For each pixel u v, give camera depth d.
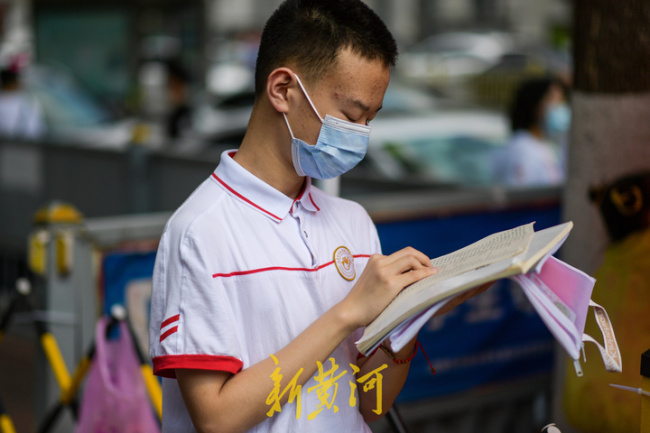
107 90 16.22
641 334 3.84
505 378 5.08
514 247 1.99
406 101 10.79
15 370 6.40
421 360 4.79
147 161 7.45
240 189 2.22
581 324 1.96
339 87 2.14
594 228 3.96
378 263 2.15
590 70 3.90
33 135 10.62
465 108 10.60
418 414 4.79
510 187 5.15
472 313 4.91
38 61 16.55
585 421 4.01
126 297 4.12
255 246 2.19
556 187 5.28
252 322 2.17
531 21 27.03
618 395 3.89
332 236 2.37
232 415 2.09
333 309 2.13
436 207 4.84
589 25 3.88
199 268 2.12
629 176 3.85
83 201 7.82
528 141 6.97
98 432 3.60
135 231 4.14
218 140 10.88
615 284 3.92
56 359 3.96
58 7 16.19
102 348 3.55
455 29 28.52
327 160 2.20
